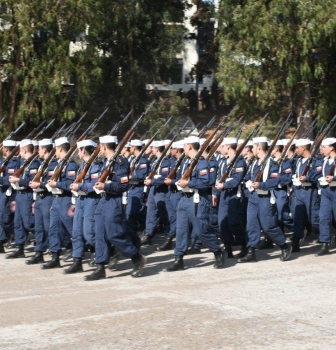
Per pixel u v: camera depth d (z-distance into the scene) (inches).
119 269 513.3
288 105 1043.9
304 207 584.4
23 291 441.7
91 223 486.6
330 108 1014.4
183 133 1117.7
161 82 1266.0
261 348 311.1
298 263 522.0
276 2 914.7
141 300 400.8
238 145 581.0
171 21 1301.7
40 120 1079.6
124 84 1175.0
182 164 580.4
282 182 586.6
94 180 481.1
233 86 967.6
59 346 317.7
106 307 386.0
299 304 387.5
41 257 545.3
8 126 1055.6
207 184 486.0
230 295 410.9
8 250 620.7
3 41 999.6
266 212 521.3
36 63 1013.2
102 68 1141.7
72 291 436.1
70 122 1133.7
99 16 1056.8
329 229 551.8
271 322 350.3
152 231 640.4
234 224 550.9
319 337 325.7
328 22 889.5
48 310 383.9
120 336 330.3
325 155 560.1
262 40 937.5
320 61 976.9
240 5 972.6
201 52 1427.2
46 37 1046.4
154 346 315.0
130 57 1222.9
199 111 1382.9
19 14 981.2
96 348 314.0
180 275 482.9
